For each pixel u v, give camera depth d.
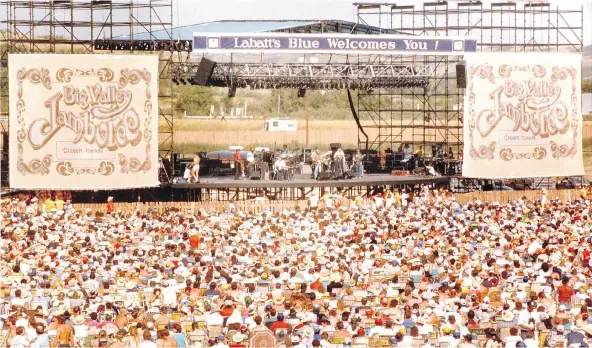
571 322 59.16
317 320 57.50
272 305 60.62
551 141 119.44
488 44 126.19
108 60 109.06
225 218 97.38
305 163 126.88
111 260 75.00
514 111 117.69
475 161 116.94
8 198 109.50
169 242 84.19
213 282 66.25
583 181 134.12
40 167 108.56
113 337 55.59
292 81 124.62
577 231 91.56
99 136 109.12
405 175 125.19
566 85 119.62
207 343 56.12
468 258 76.38
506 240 84.75
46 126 108.44
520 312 57.66
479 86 116.31
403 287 67.00
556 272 69.25
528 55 117.81
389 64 129.88
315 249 78.94
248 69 123.19
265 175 120.31
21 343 52.28
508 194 115.12
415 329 53.53
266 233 86.06
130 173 110.31
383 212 101.25
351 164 130.50
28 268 71.50
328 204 106.19
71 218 96.69
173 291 64.06
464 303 61.38
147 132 110.81
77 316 56.34
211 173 128.62
